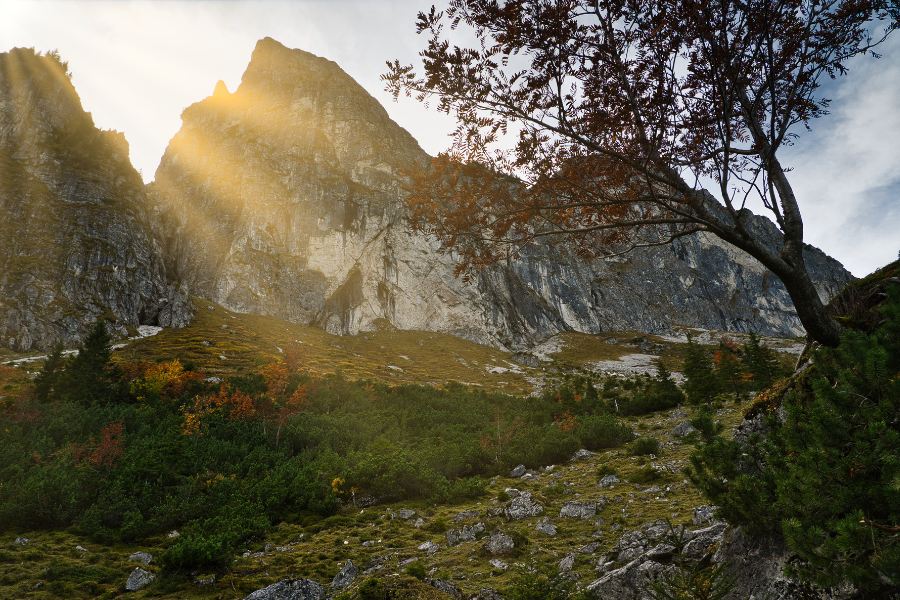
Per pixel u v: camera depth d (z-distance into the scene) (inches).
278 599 422.0
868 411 202.1
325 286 5275.6
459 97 264.1
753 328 6688.0
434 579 388.8
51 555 622.5
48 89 5147.6
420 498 896.9
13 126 4719.5
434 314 5354.3
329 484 978.7
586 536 528.1
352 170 6387.8
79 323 3309.5
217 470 1062.4
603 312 6156.5
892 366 209.5
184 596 493.4
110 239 4126.5
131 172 5172.2
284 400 1825.8
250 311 4773.6
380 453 1138.7
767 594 227.9
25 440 1144.2
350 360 3951.8
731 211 262.1
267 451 1259.8
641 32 247.6
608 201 273.1
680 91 259.0
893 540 175.3
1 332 3031.5
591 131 270.5
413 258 5664.4
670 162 275.9
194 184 6087.6
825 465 198.1
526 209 275.9
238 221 5467.5
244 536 709.9
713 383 1731.1
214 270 5049.2
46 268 3570.4
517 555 491.5
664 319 6338.6
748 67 252.2
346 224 5743.1
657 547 321.1
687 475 294.7
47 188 4259.4
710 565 275.6
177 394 1952.5
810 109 264.5
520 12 241.0
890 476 181.0
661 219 275.3
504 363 4596.5
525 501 683.4
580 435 1246.3
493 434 1365.7
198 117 7066.9
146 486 890.7
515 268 6151.6
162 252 5064.0
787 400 262.7
